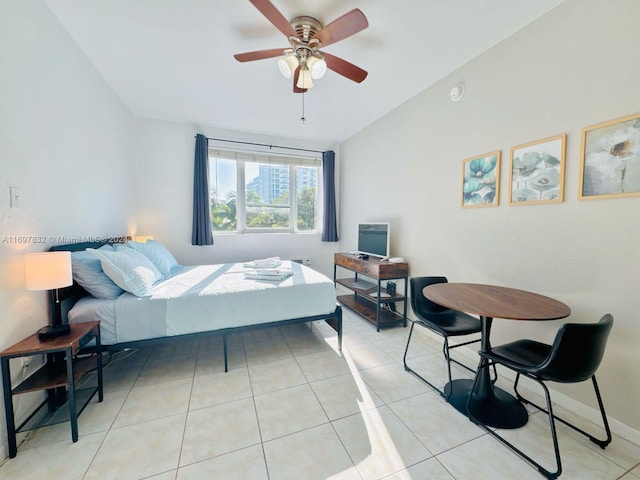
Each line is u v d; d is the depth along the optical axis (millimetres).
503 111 2059
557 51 1722
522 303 1583
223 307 2094
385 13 1783
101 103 2543
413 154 2998
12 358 1395
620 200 1473
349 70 2006
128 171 3297
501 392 1832
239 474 1241
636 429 1428
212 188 4062
